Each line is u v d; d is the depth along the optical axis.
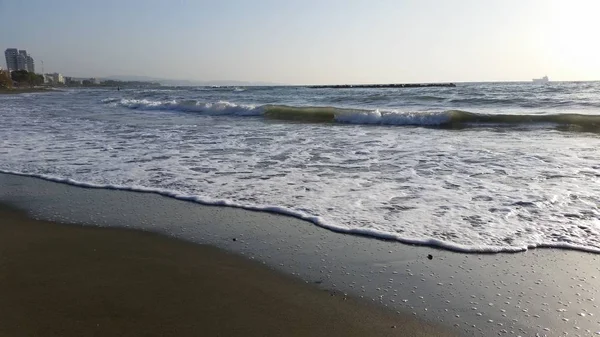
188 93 43.38
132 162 7.07
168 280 3.01
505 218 4.11
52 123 13.52
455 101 20.50
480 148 8.14
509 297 2.73
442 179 5.69
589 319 2.46
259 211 4.52
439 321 2.48
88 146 8.73
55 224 4.21
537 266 3.15
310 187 5.39
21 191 5.43
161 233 3.94
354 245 3.61
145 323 2.46
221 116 16.52
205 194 5.13
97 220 4.32
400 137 9.98
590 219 4.04
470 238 3.66
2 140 9.58
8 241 3.77
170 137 10.04
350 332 2.38
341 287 2.91
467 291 2.82
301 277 3.06
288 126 12.68
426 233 3.79
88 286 2.90
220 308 2.64
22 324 2.43
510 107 17.61
